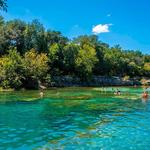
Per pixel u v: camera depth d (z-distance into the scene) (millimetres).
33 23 118812
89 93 76812
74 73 125438
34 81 94750
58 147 23281
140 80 167125
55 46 119125
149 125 32812
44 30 122250
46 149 22688
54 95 67875
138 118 37562
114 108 47156
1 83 85188
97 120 35781
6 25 113875
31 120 34750
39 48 116875
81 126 31812
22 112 40594
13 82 86188
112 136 27219
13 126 31109
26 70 91188
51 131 29000
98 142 24984
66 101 55375
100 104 52094
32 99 57469
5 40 108062
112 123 33875
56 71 115625
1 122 33219
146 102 57125
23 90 85688
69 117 37438
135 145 24266
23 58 100188
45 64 104312
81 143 24562
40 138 26109
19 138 26000
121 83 148250
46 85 102250
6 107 45344
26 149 22656
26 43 115125
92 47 149750
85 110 43969
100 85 132500
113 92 83188
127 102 56562
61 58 121312
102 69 151500
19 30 113375
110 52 169375
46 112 41094
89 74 129375
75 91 85062
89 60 130375
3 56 98688
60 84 111312
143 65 189875
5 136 26672
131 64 172375
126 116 39125
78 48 140375
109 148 23266
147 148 23438
